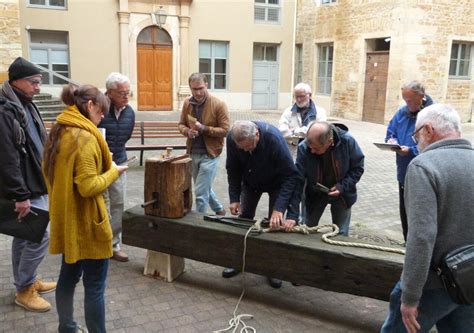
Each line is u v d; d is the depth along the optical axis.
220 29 16.75
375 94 14.89
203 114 4.29
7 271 3.62
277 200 3.20
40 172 2.93
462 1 13.93
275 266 3.06
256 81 18.11
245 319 3.05
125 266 3.81
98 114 2.45
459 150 1.92
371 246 2.89
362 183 7.16
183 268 3.73
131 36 15.58
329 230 3.24
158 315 3.05
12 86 2.85
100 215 2.43
